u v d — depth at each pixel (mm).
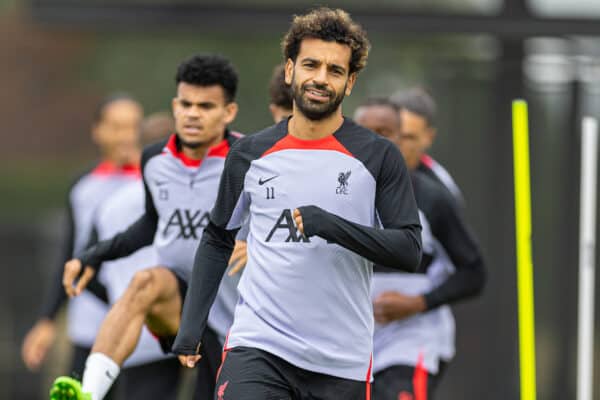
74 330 32469
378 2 45938
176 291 23453
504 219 43844
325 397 19891
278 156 19656
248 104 72062
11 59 91688
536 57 44469
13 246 58250
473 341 43188
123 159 33469
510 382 43062
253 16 43219
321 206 19422
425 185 26094
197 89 22844
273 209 19625
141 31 45062
